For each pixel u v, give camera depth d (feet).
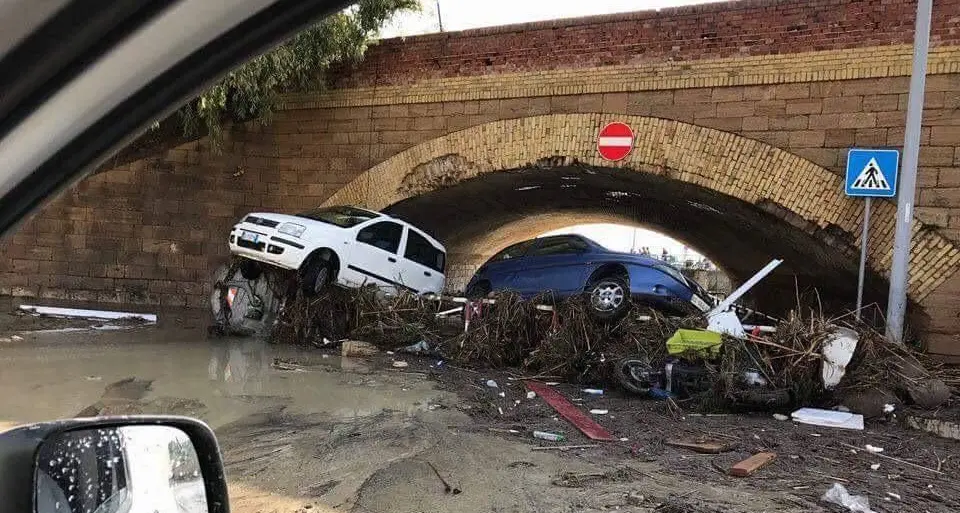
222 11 3.69
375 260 38.96
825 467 18.13
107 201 50.62
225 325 37.55
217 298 38.17
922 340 32.22
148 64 3.93
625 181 44.52
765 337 28.32
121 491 5.17
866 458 19.24
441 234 60.39
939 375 28.25
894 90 34.01
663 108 39.55
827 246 36.40
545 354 32.24
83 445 4.85
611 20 40.88
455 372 31.30
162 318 43.96
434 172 46.03
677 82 39.01
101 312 42.91
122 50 3.72
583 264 35.65
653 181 42.06
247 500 14.14
